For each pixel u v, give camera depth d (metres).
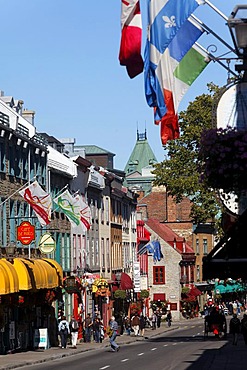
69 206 65.00
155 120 24.52
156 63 23.91
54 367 45.09
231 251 20.55
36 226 66.50
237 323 62.59
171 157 80.00
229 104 21.62
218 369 40.09
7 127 58.50
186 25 23.66
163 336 86.81
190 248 144.38
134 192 118.50
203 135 20.36
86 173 86.19
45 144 70.75
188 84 23.88
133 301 109.81
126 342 74.69
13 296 56.34
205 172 20.39
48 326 67.81
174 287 135.12
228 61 22.47
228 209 21.77
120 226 107.62
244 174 20.14
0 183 57.78
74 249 80.38
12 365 44.94
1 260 53.88
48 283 60.47
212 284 139.25
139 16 24.08
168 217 148.50
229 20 20.89
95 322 75.94
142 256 125.25
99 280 83.38
